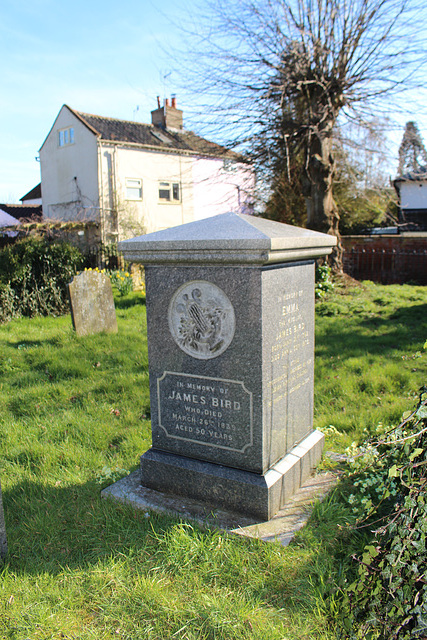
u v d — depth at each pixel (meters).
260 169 14.79
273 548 2.73
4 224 25.84
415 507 2.26
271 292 2.99
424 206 23.66
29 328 9.51
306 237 3.11
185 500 3.25
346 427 4.45
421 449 2.22
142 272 18.89
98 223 19.94
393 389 5.34
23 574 2.64
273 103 13.18
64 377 6.29
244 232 2.81
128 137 22.09
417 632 1.97
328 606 2.35
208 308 3.08
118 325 9.52
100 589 2.52
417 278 16.42
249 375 2.99
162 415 3.40
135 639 2.23
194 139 14.85
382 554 2.32
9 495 3.45
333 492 3.24
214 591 2.48
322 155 12.92
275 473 3.10
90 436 4.42
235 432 3.11
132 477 3.60
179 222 24.06
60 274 11.61
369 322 9.30
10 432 4.50
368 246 17.11
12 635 2.27
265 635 2.19
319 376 5.95
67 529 3.04
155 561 2.72
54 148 22.94
